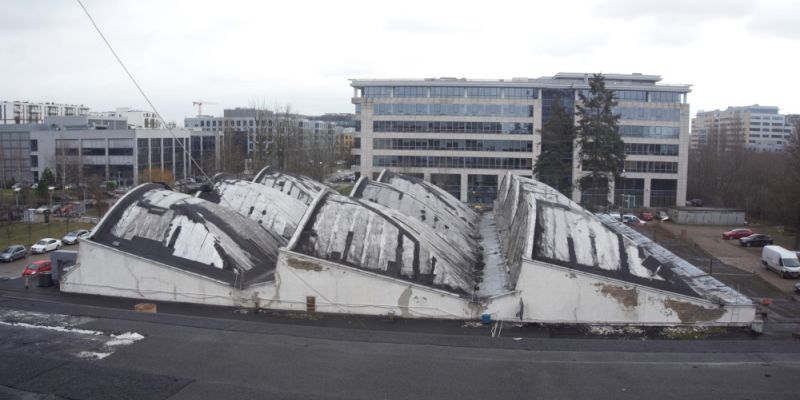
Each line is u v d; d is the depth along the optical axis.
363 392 16.95
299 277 26.20
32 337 21.44
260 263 29.83
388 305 25.75
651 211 77.31
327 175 114.88
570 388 17.36
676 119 82.94
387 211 31.89
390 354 20.03
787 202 51.59
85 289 28.91
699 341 21.73
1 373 18.08
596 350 20.62
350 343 21.12
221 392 16.86
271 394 16.75
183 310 26.31
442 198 51.50
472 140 83.44
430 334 22.38
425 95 83.44
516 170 83.62
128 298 28.20
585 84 82.75
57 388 17.05
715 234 60.91
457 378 18.02
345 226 28.30
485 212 62.53
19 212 64.50
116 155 91.50
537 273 24.94
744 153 101.50
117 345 20.66
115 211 30.47
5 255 42.94
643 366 19.11
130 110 151.50
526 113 82.94
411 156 84.06
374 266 26.59
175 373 18.20
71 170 83.38
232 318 25.17
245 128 162.50
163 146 98.31
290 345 20.84
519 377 18.14
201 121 167.12
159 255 28.34
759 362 19.59
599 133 55.56
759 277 38.75
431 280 26.38
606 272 25.27
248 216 37.41
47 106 171.38
